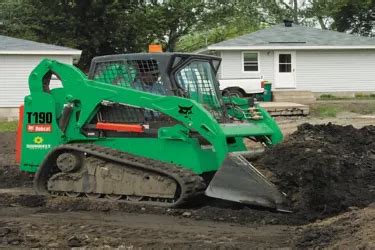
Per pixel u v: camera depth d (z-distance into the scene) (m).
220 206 8.27
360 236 6.16
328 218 7.36
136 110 8.86
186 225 7.40
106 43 38.59
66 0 38.06
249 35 33.38
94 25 38.00
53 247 6.41
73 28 37.66
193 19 48.59
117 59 9.06
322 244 6.18
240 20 51.09
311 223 7.25
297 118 22.45
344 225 6.71
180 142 8.40
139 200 8.55
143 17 41.06
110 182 8.73
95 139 9.09
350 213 7.16
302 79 32.25
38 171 9.37
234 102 9.61
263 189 7.60
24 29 37.88
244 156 8.02
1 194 9.60
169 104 8.35
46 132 9.43
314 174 7.54
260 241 6.53
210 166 8.30
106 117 9.12
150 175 8.41
